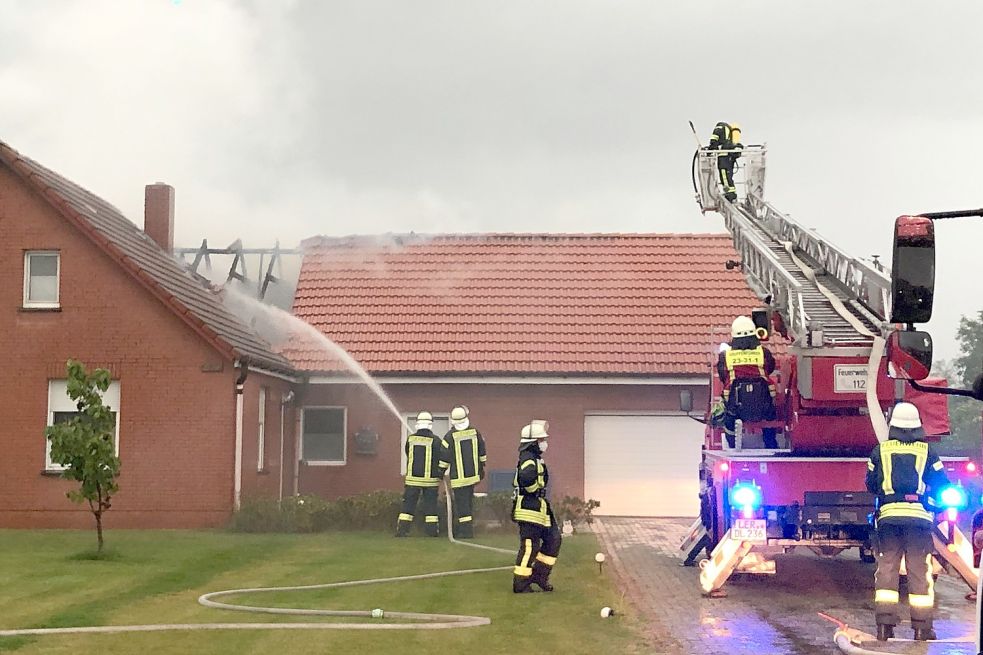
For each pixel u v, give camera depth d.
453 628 8.80
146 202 23.80
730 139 16.53
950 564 10.42
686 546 13.95
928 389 5.76
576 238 26.56
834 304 12.25
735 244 15.37
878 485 8.75
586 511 19.08
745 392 12.66
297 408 22.98
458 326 23.89
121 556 13.70
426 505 17.30
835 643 8.36
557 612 9.75
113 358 18.80
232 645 7.94
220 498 18.53
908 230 5.90
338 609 9.77
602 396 22.95
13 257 19.02
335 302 24.69
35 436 18.72
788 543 11.10
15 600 10.09
